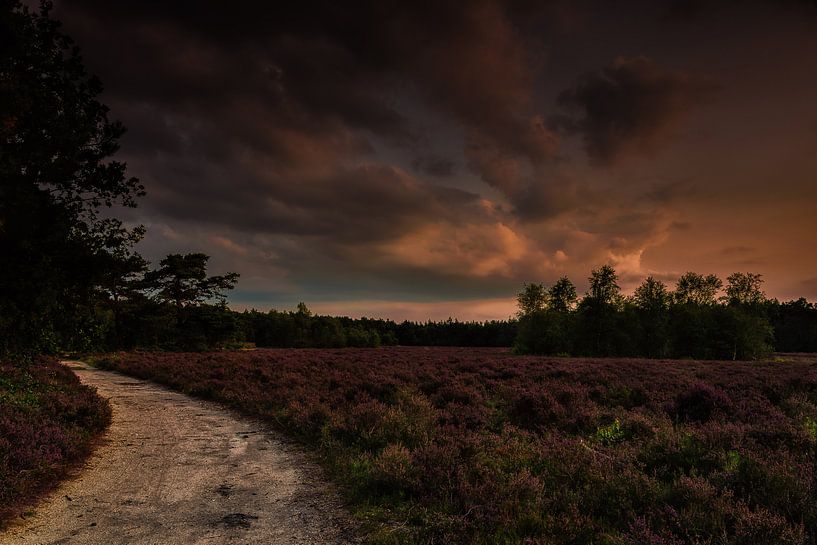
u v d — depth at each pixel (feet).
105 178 40.75
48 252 37.93
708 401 35.17
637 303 211.00
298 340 316.40
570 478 19.84
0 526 16.49
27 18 35.81
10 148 34.81
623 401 41.86
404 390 45.60
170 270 165.48
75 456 26.09
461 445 25.09
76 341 45.68
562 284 222.69
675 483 17.98
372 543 15.64
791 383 49.73
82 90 40.24
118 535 16.30
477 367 73.72
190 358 102.22
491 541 14.94
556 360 107.45
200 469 24.98
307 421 34.06
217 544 15.67
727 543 13.26
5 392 36.35
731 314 178.91
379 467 21.71
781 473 17.72
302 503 19.79
